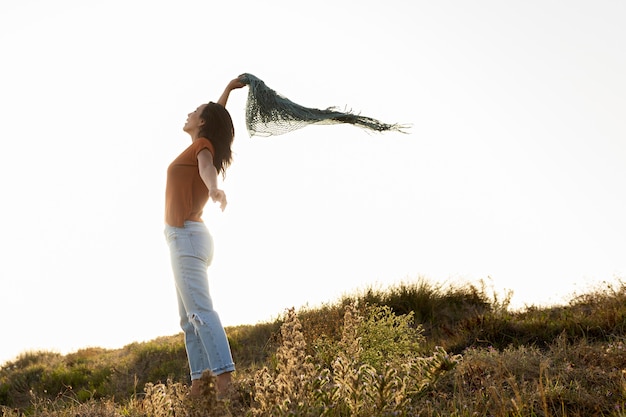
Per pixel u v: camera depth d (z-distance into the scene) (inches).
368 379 130.0
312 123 187.6
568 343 223.3
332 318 312.7
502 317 290.4
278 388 122.0
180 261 162.9
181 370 337.7
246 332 393.7
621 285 318.0
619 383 159.3
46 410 185.0
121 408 184.2
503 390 156.9
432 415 138.5
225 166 175.3
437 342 278.5
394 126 185.3
